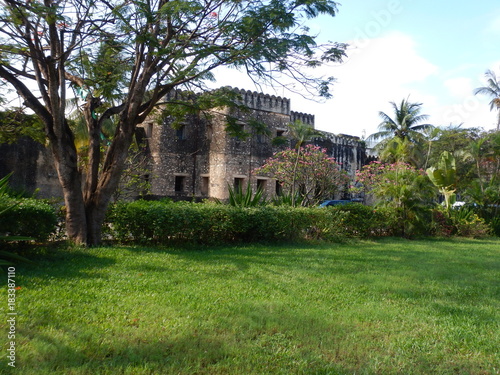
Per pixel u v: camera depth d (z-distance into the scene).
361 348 3.81
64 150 8.48
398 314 4.85
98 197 8.97
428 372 3.41
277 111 24.20
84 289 5.23
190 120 23.45
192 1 7.39
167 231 9.31
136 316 4.32
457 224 16.78
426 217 15.45
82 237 8.60
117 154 9.07
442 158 17.70
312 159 15.12
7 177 7.50
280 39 8.26
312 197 16.30
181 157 22.98
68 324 3.98
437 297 5.81
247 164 22.94
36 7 7.03
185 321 4.21
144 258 7.64
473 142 20.03
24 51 8.15
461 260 9.55
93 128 9.30
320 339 3.97
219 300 5.03
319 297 5.44
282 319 4.43
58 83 8.41
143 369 3.17
